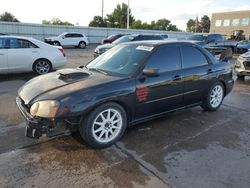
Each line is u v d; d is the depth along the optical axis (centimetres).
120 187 260
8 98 566
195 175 283
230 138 379
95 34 3117
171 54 409
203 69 453
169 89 398
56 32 2839
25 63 824
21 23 2600
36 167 291
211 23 6181
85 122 317
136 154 326
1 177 271
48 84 341
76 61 1316
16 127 401
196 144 357
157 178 276
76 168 291
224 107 538
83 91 312
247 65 827
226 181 273
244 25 5438
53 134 304
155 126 415
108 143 341
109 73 373
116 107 340
